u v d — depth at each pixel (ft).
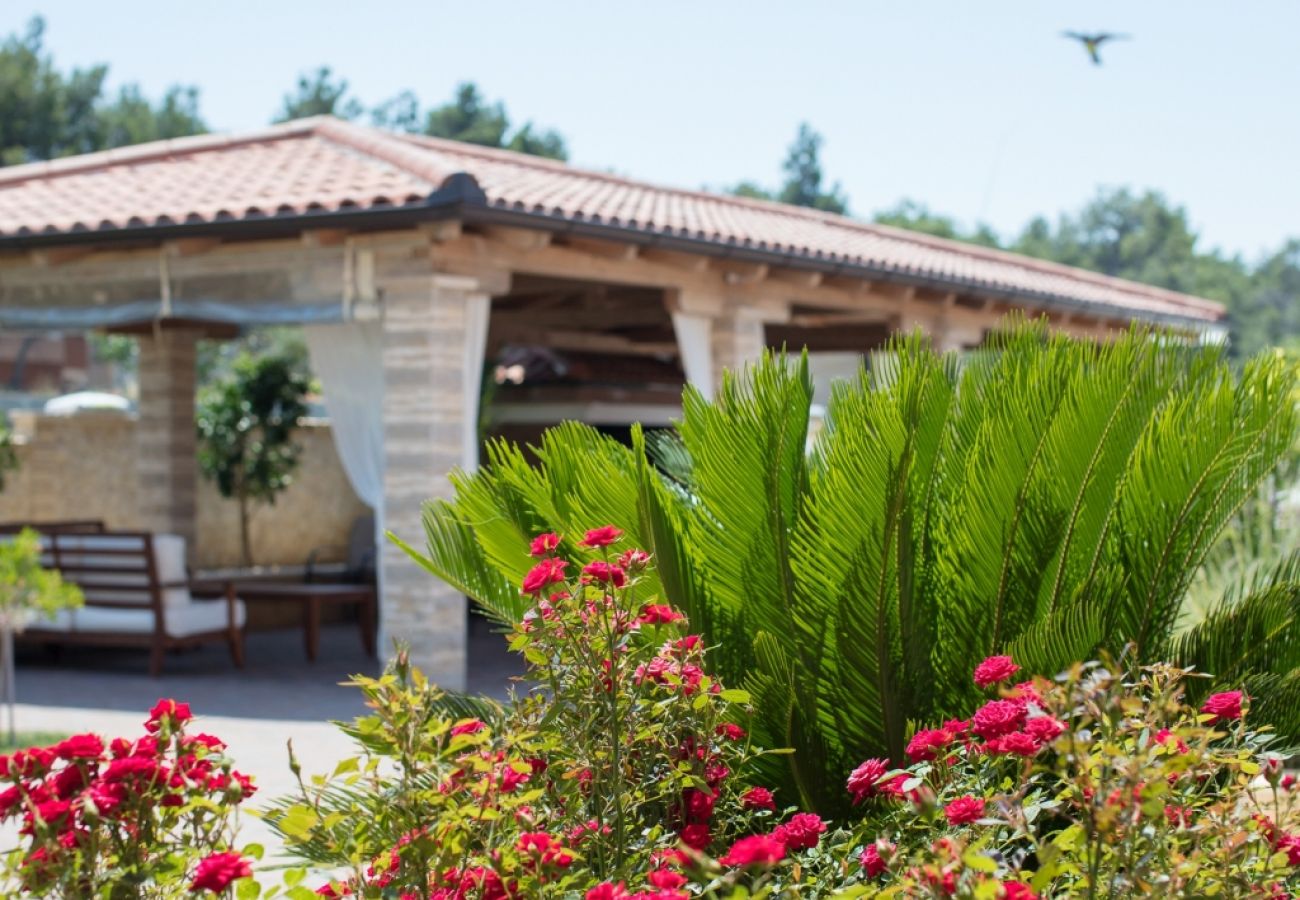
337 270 34.45
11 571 28.30
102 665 40.34
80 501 53.11
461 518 16.51
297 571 54.95
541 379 59.16
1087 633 14.21
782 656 13.89
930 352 15.23
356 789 13.66
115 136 184.55
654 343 61.72
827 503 14.87
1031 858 11.97
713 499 15.08
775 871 10.77
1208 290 308.60
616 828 11.17
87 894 9.20
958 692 15.28
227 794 9.71
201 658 42.16
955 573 15.44
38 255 38.06
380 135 43.78
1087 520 15.01
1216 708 10.92
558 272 36.27
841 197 251.39
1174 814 9.50
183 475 47.88
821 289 45.24
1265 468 15.46
